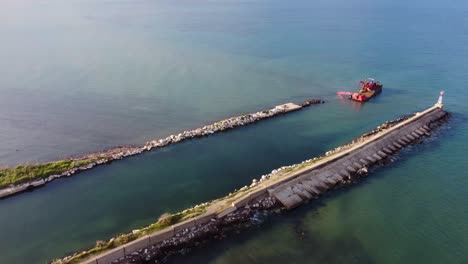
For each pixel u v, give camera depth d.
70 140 60.94
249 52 120.12
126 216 42.47
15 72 93.56
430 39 139.00
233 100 80.31
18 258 36.44
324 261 35.91
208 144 60.12
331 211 43.41
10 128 64.94
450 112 75.06
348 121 71.06
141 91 83.56
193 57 112.06
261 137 63.28
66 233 39.81
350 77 97.75
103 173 51.41
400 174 52.03
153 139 61.75
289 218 41.72
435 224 41.97
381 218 42.56
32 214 43.03
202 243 37.47
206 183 49.03
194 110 74.44
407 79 96.38
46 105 74.94
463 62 110.00
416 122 66.25
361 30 156.75
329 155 55.06
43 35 135.62
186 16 189.25
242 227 39.91
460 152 58.78
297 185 46.16
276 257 36.16
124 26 158.00
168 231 36.94
